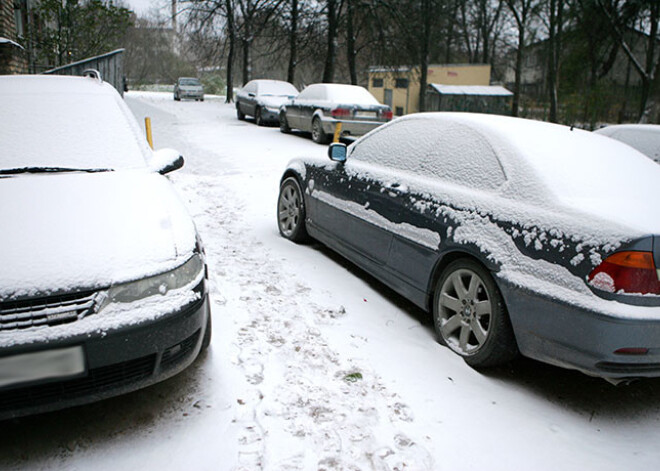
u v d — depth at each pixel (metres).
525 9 35.00
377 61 28.09
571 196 2.87
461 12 36.66
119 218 2.62
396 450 2.42
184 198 7.11
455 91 42.66
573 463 2.45
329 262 4.91
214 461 2.27
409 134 4.14
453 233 3.28
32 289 2.13
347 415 2.63
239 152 11.57
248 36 26.83
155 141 12.66
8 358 2.04
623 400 3.01
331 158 4.52
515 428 2.67
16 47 9.30
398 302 4.12
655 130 6.59
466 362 3.23
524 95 44.12
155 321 2.29
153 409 2.59
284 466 2.26
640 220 2.60
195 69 52.91
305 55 27.86
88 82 4.18
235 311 3.68
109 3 13.49
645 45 36.41
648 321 2.42
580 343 2.55
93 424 2.48
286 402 2.69
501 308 2.97
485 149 3.41
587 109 29.70
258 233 5.72
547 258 2.73
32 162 3.25
